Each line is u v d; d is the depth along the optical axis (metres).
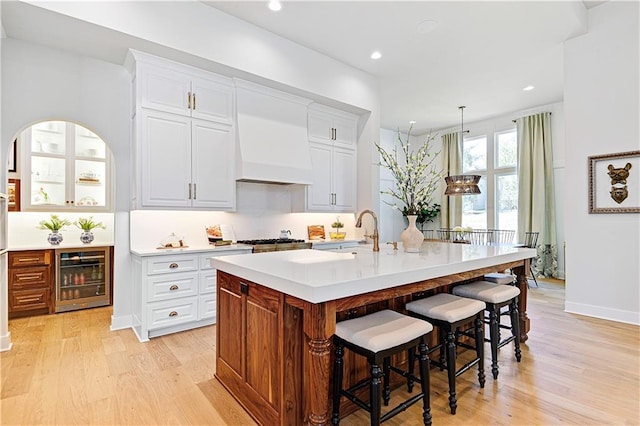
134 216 3.70
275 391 1.82
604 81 3.82
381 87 5.60
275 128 4.32
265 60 3.90
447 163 8.09
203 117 3.76
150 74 3.41
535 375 2.51
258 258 2.44
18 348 3.02
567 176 4.11
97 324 3.71
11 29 2.92
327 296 1.57
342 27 3.83
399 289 1.96
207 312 3.63
